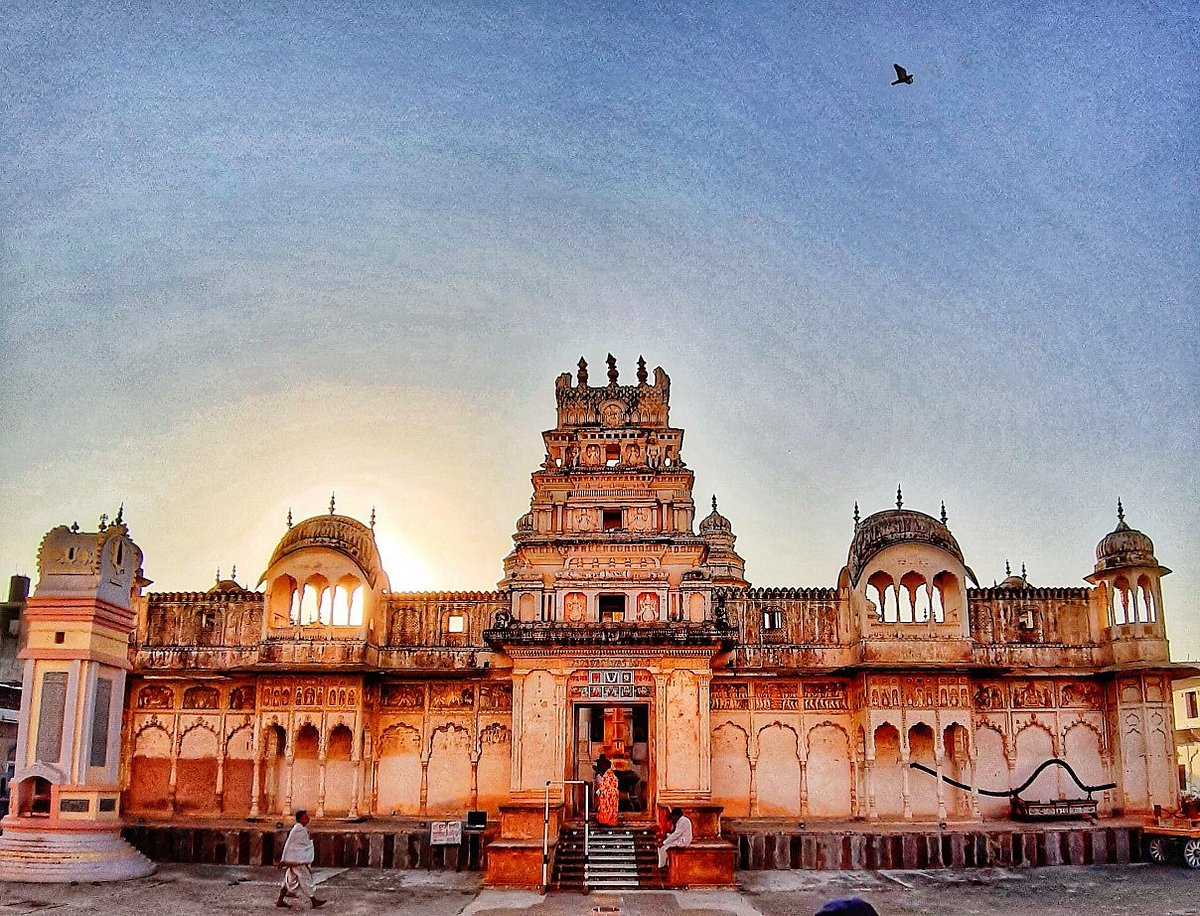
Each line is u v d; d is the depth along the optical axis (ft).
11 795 107.76
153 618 139.13
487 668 130.41
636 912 91.09
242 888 102.68
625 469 131.95
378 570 136.77
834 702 130.52
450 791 130.31
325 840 116.67
